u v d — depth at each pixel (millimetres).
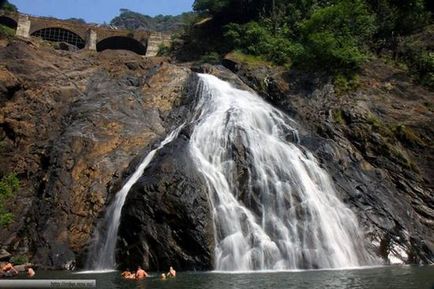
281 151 27594
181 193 22375
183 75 36625
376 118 32844
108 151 28547
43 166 29188
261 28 45781
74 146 28391
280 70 38938
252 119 30969
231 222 23172
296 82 37094
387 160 30859
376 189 28562
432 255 25766
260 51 43031
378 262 24562
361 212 26500
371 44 39875
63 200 25812
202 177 23969
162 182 22797
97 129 29922
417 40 38750
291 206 24781
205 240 21594
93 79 36250
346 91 35188
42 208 25875
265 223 24016
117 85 36188
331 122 33188
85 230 24812
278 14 49156
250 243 22828
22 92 33250
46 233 24578
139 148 29359
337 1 43719
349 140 32156
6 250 24375
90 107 31953
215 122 29391
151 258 21609
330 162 28953
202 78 36281
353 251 24344
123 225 22781
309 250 23422
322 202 25750
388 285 16094
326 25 40188
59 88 34031
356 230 25391
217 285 16266
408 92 34688
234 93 35719
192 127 28844
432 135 31531
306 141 30172
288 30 45156
